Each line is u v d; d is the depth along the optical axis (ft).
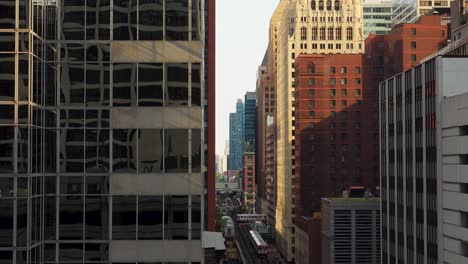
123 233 111.86
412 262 276.00
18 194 102.27
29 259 102.73
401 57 574.56
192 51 114.11
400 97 299.38
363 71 593.42
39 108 107.76
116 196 112.16
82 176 111.86
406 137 287.89
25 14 104.37
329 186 588.91
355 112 591.78
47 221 110.73
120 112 112.78
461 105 222.28
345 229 420.77
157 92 113.29
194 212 112.68
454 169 228.63
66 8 113.29
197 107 113.50
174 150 112.98
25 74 103.76
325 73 594.65
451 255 230.27
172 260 112.27
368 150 588.91
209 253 128.77
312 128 593.42
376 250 417.28
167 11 114.32
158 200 112.47
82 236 111.45
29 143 103.24
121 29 113.70
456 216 225.97
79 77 112.68
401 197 295.48
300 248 563.89
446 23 602.85
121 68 113.39
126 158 112.47
